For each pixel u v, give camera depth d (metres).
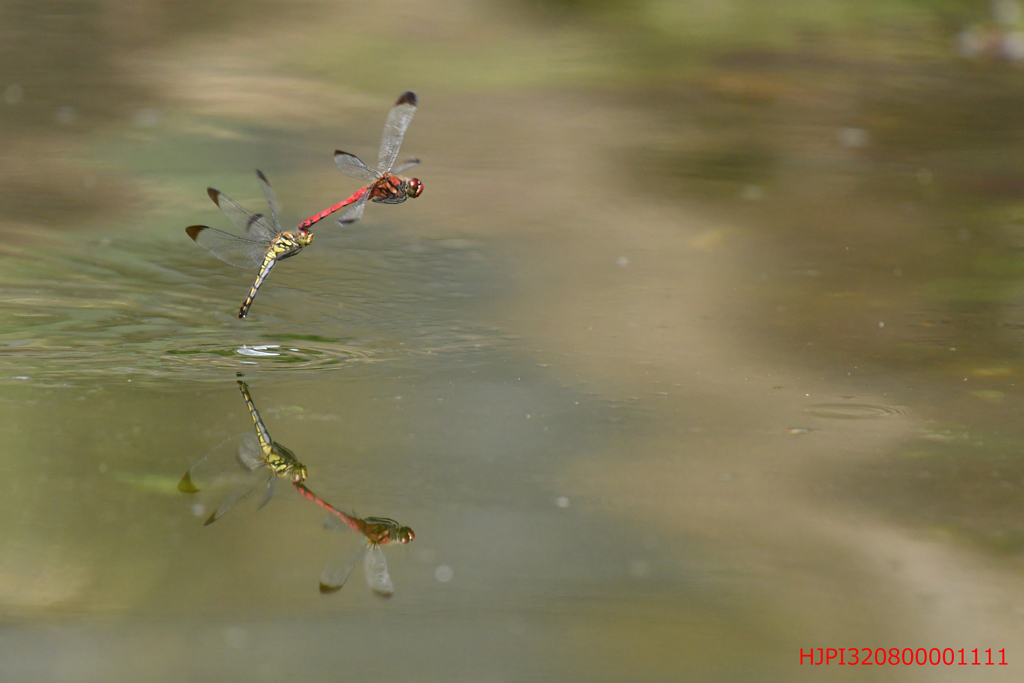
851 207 16.19
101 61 24.08
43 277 11.65
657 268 13.14
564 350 10.35
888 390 9.55
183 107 20.59
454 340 10.55
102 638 5.64
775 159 19.05
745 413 8.95
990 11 33.59
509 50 28.11
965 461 8.11
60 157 16.72
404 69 25.42
